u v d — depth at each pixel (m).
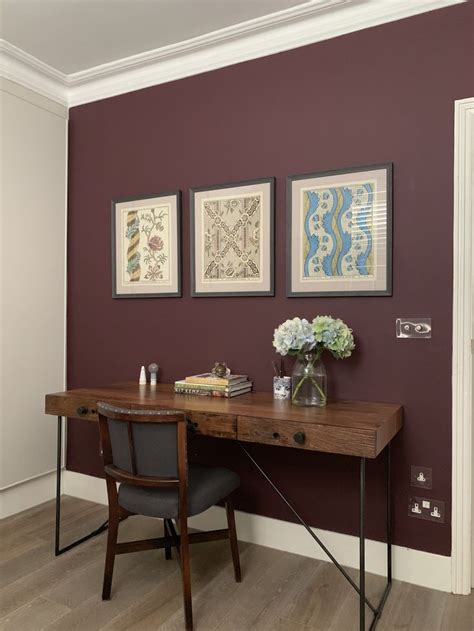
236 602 1.95
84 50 2.67
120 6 2.28
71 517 2.76
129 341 2.90
